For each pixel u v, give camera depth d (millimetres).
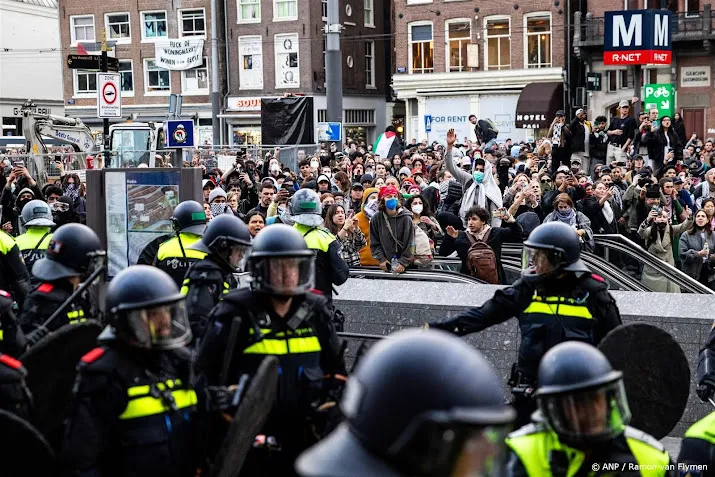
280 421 5273
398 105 47438
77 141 28453
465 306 8859
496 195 13102
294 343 5281
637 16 22562
